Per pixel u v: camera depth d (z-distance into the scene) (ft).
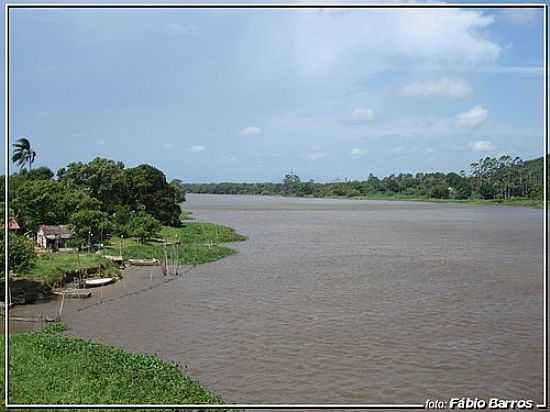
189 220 437.99
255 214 556.10
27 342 100.99
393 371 95.14
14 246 150.41
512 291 161.68
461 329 120.57
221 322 127.24
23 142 320.29
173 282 180.24
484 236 327.88
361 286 170.30
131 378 85.35
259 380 91.15
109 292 164.45
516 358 101.55
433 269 204.44
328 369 96.17
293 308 140.36
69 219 241.76
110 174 323.16
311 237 327.88
